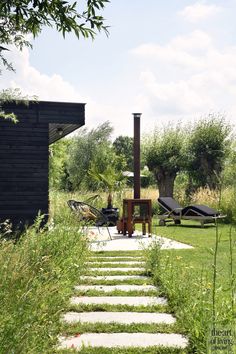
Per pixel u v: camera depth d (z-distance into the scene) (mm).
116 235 13852
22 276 3971
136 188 14711
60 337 4363
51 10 5102
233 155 26234
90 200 18750
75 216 9586
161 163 27188
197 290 5168
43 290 4164
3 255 4312
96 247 10914
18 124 12523
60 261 6469
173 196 27203
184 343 4172
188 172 28250
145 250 8641
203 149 27609
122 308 5359
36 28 5559
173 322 4809
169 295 5797
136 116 14867
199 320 4184
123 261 8812
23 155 12586
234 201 17578
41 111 12586
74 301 5688
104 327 4617
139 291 6168
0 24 5953
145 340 4289
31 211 12609
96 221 13078
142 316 5062
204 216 16391
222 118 27891
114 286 6578
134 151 14781
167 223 18484
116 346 4102
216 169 27641
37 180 12664
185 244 11438
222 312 4176
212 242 11797
